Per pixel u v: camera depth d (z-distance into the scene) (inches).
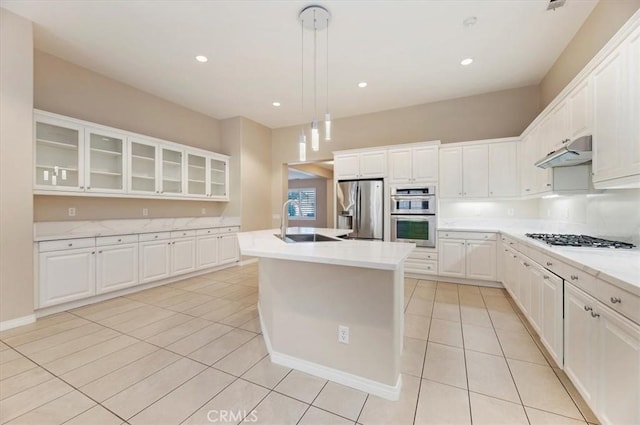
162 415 60.4
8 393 67.1
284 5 98.0
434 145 166.4
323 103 188.7
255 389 69.3
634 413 45.2
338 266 72.0
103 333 99.6
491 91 169.2
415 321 110.2
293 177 443.5
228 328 104.3
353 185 186.1
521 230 145.3
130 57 133.3
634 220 82.7
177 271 167.6
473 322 108.9
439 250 164.6
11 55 102.1
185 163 185.2
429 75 149.4
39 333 99.1
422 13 101.8
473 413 61.1
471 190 162.7
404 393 67.9
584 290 61.7
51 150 126.1
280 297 80.5
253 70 144.9
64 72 136.0
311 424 58.1
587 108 83.3
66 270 119.0
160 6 98.8
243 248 76.9
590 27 102.2
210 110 203.6
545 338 84.4
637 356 44.5
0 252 100.3
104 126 139.9
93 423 58.1
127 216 163.2
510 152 153.9
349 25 108.7
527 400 64.9
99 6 98.8
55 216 133.0
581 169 104.0
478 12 101.4
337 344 72.4
